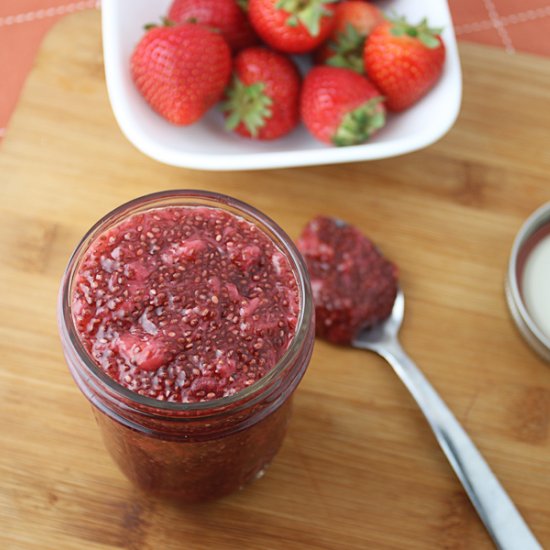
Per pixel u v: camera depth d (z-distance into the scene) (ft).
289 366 1.09
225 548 1.26
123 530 1.26
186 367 1.07
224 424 1.09
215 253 1.14
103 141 1.51
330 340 1.39
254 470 1.26
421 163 1.52
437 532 1.28
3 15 1.76
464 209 1.50
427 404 1.33
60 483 1.28
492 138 1.55
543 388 1.38
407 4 1.58
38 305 1.38
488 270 1.45
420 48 1.47
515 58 1.63
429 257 1.46
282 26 1.49
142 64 1.45
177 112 1.46
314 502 1.29
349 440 1.33
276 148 1.54
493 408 1.36
